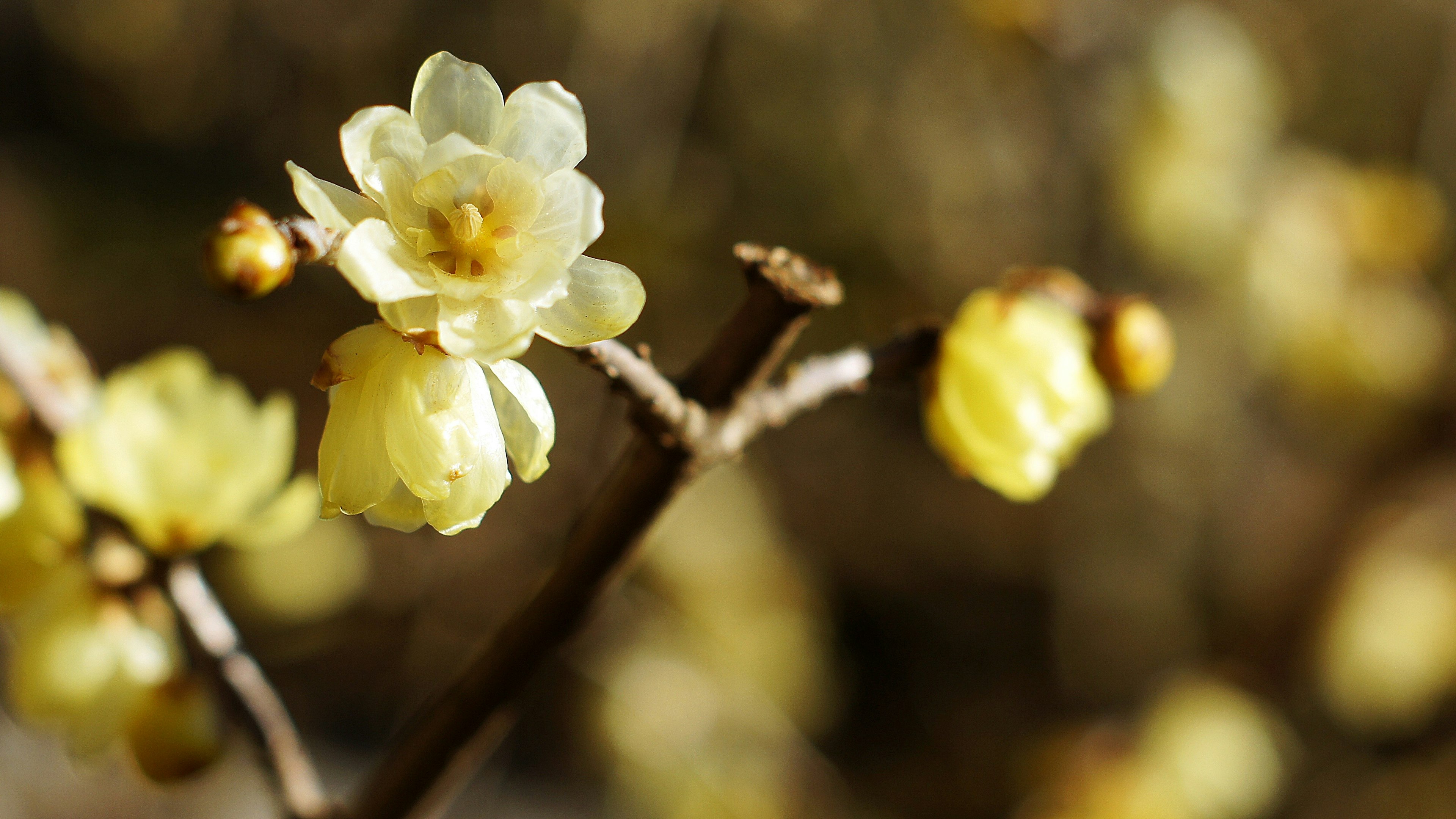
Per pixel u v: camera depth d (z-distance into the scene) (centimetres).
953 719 113
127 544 32
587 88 88
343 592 75
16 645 32
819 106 101
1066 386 32
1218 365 93
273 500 33
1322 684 88
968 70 95
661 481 30
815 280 30
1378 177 85
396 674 100
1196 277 82
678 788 69
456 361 29
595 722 73
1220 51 77
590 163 87
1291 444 102
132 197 109
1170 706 78
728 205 97
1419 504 94
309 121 109
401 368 29
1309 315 79
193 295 107
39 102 122
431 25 103
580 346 29
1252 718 79
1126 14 85
